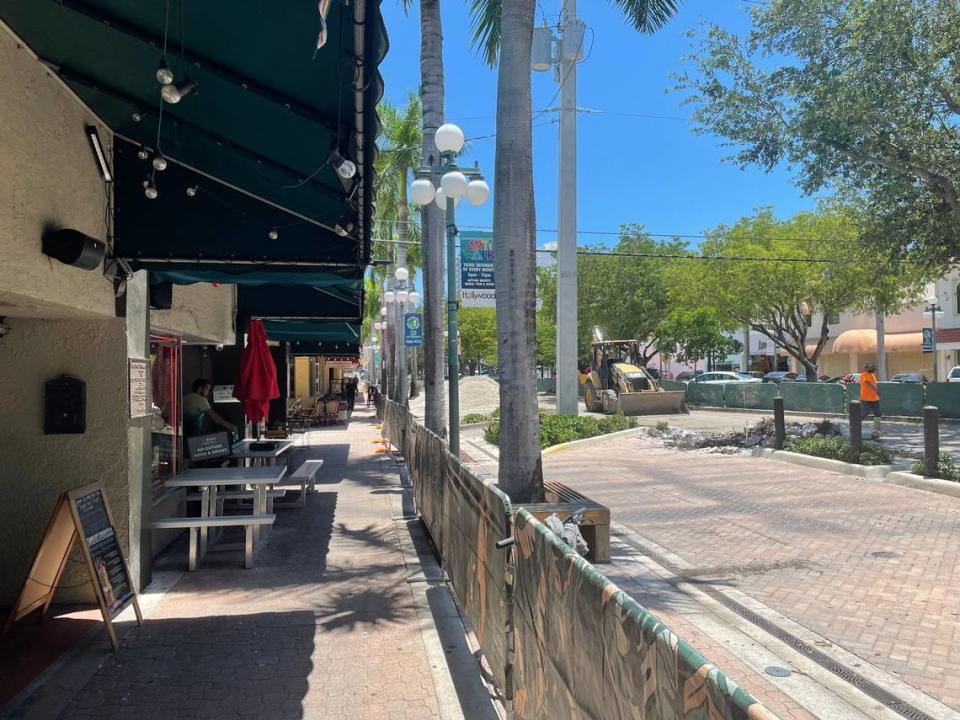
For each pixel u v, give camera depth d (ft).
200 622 16.75
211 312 30.96
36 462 17.84
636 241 137.59
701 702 4.84
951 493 31.89
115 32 12.57
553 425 58.39
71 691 13.08
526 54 22.61
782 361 177.99
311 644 15.40
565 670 8.08
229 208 18.58
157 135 16.57
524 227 22.74
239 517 21.47
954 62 40.60
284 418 53.67
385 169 80.38
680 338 143.95
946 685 14.05
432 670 14.10
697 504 31.96
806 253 93.09
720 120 49.32
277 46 12.09
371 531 26.78
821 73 43.73
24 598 15.26
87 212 16.57
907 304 110.83
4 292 13.10
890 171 46.21
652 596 19.74
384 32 10.90
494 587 12.16
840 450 40.63
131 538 18.54
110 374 18.19
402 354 72.02
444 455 19.80
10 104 12.98
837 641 16.33
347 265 19.12
